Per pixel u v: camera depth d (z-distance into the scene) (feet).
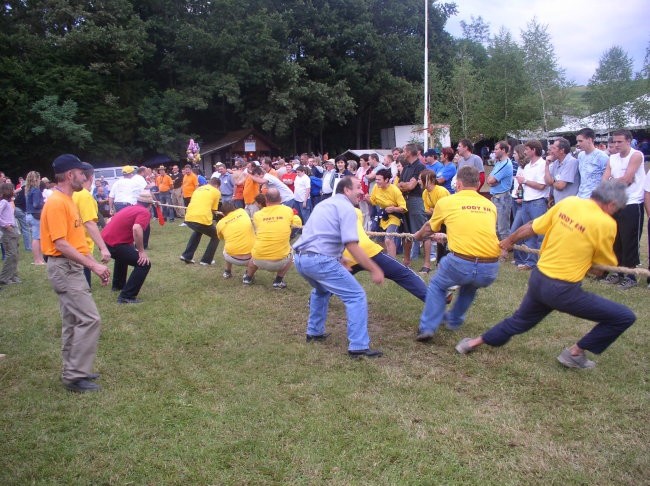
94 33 96.53
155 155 112.37
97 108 97.76
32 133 92.07
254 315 21.02
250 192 40.09
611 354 16.03
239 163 45.68
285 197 37.40
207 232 30.63
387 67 134.92
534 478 10.21
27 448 11.53
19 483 10.28
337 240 16.24
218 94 111.34
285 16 121.19
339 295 16.37
